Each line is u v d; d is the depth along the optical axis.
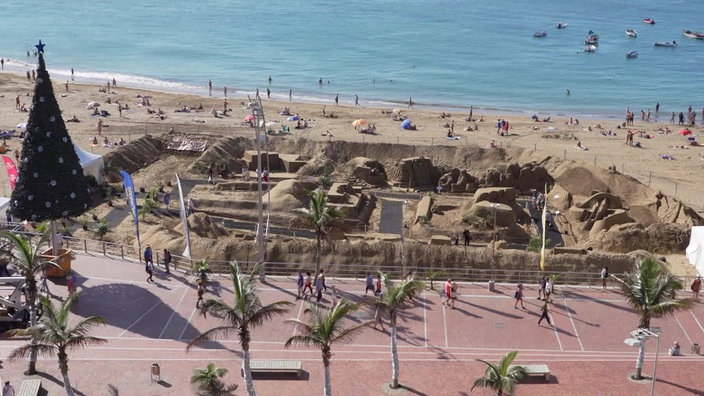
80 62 176.88
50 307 36.66
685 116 141.50
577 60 193.75
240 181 88.88
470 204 81.19
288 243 64.62
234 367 42.81
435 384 41.84
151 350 44.25
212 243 63.53
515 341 47.38
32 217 51.97
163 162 97.50
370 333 47.41
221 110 125.50
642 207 84.25
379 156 101.00
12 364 41.94
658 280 42.41
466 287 54.84
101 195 82.81
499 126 116.19
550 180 91.31
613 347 47.16
